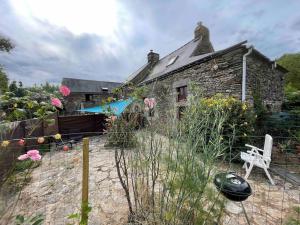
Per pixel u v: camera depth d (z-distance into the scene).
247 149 4.23
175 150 1.80
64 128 10.38
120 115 2.44
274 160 4.43
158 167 1.94
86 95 23.69
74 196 3.06
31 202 2.77
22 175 1.89
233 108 4.27
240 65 5.47
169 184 1.74
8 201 1.45
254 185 3.25
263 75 6.70
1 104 1.80
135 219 2.05
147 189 2.12
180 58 11.58
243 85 5.37
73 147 7.02
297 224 1.99
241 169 3.96
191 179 1.57
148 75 15.04
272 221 2.24
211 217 1.70
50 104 1.85
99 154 5.48
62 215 2.50
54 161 4.96
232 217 2.32
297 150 4.51
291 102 8.95
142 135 2.22
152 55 16.55
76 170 4.25
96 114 11.52
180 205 1.64
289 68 14.63
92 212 2.54
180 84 7.78
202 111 1.88
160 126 2.15
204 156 1.59
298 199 2.77
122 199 2.87
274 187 3.19
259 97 6.06
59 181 3.65
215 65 6.07
